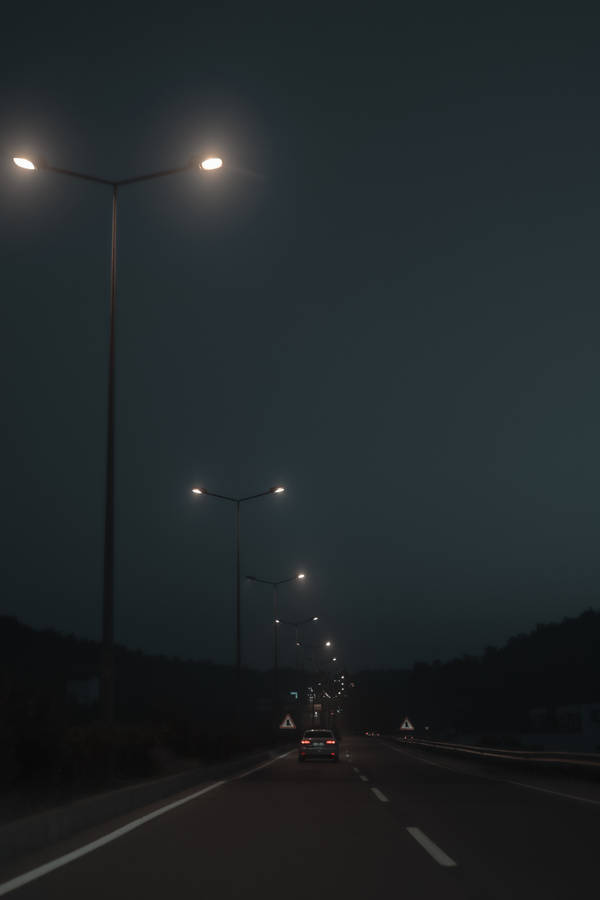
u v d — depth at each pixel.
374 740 102.06
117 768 23.98
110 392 21.92
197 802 17.58
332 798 18.48
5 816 13.62
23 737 17.05
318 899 7.80
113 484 21.14
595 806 16.59
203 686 162.62
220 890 8.19
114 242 23.22
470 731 137.75
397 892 8.12
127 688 105.44
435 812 15.42
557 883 8.57
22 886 8.38
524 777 26.66
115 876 8.91
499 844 11.30
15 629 118.19
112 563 20.53
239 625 47.66
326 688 127.88
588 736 83.81
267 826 13.28
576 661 139.50
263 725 74.00
